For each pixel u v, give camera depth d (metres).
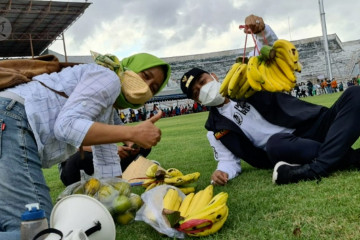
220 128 3.61
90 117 2.18
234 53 66.56
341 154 2.93
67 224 1.82
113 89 2.28
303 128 3.39
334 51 64.81
